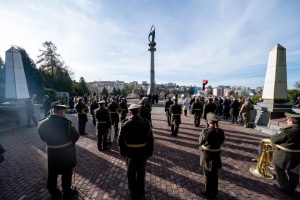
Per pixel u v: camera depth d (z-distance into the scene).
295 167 3.66
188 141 7.90
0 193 3.86
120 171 4.90
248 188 4.16
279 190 4.08
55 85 36.50
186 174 4.80
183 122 12.62
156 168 5.16
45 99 11.89
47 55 44.97
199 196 3.82
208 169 3.64
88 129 10.12
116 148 6.84
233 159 5.89
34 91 20.36
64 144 3.41
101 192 3.91
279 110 9.52
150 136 3.62
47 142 3.39
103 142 6.57
